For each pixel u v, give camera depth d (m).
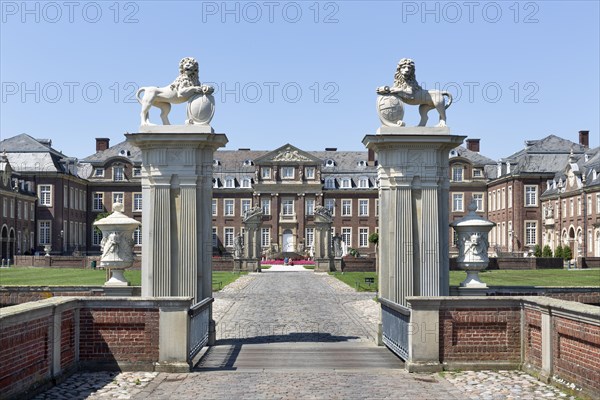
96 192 92.50
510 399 10.97
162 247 16.75
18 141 84.69
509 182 83.75
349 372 13.25
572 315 11.13
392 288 17.12
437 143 17.05
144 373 12.96
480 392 11.45
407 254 17.03
